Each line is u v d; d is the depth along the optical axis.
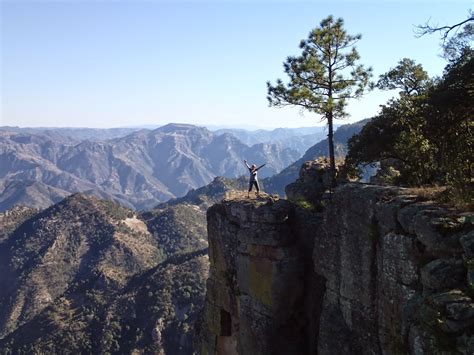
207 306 30.81
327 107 30.50
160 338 137.62
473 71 23.75
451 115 26.84
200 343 32.62
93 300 167.62
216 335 30.16
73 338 145.00
